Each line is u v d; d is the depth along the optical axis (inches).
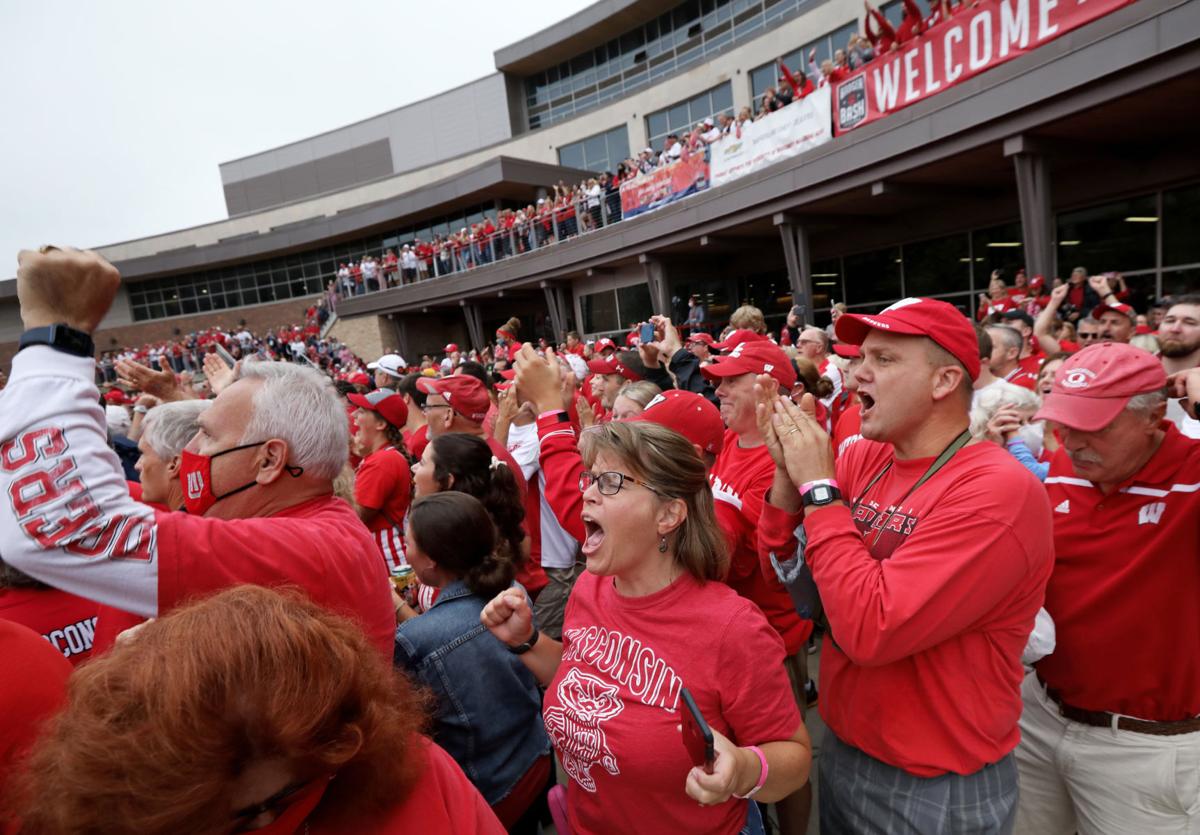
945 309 53.1
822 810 62.6
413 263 898.1
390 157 1289.4
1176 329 118.0
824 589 50.6
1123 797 63.7
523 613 60.8
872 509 58.0
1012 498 47.0
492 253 784.3
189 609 28.4
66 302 40.6
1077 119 280.5
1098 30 251.8
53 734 25.7
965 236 446.6
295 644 26.7
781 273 598.9
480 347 880.3
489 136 1173.1
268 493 50.9
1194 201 326.6
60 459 37.3
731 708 49.9
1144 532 60.4
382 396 146.3
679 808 49.9
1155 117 283.1
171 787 23.0
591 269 665.0
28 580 63.2
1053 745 69.6
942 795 51.0
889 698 52.3
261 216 1337.4
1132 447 59.3
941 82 314.2
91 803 23.2
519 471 109.5
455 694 67.1
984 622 49.0
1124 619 62.0
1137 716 62.9
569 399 126.5
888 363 53.3
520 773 71.8
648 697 50.7
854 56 371.9
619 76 1003.9
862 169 370.0
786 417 55.9
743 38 778.8
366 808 29.0
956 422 54.1
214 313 1326.3
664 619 52.4
